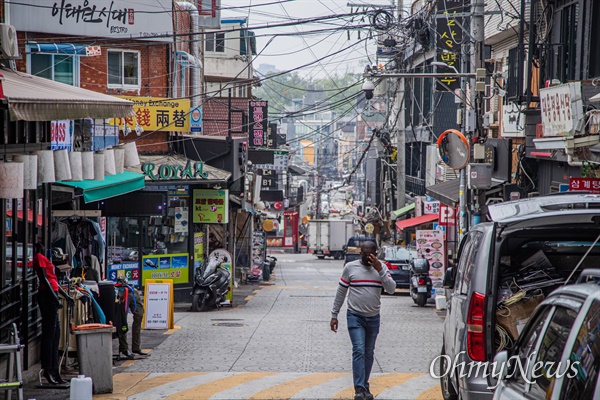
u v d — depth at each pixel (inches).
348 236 3348.9
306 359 630.5
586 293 217.8
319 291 1556.3
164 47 1240.8
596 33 768.9
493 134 1318.9
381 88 2400.3
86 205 1011.9
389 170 2272.4
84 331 491.5
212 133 1801.2
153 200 1053.8
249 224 1863.9
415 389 496.7
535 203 374.0
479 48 946.7
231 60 2406.5
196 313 1085.1
